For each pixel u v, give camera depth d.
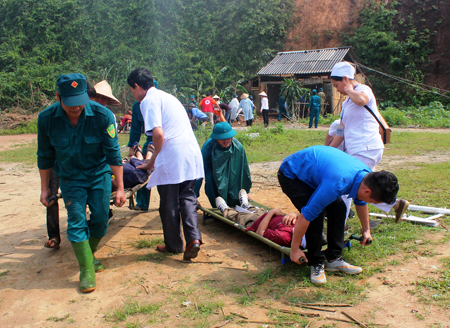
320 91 24.05
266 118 19.78
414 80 29.16
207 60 34.06
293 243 3.35
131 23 37.50
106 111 3.55
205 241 4.58
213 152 5.00
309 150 3.44
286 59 26.94
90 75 32.44
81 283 3.43
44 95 28.42
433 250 3.81
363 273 3.47
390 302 2.98
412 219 4.60
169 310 3.05
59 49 36.38
